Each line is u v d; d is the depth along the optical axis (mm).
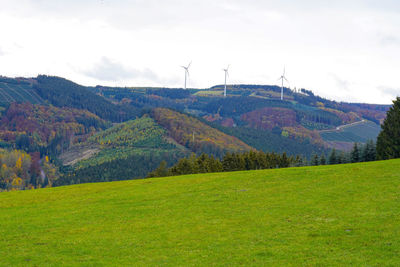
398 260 22828
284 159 142125
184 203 41969
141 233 32062
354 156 123938
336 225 29953
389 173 46250
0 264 26219
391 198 35688
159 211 39188
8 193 57906
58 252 28344
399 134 86625
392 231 27312
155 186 54562
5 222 37750
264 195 42438
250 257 25328
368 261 23109
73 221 37156
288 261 24234
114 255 27312
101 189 56250
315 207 35531
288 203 37938
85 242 30328
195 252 27000
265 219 33375
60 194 54062
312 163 141750
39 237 32250
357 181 44094
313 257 24500
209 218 35188
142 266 24938
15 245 30328
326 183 45000
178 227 33125
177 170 128125
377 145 92750
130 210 40406
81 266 25422
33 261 26594
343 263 23141
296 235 28750
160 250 27812
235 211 36875
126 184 59500
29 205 47031
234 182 51719
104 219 37281
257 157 135500
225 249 27156
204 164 125625
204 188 49562
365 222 29828
